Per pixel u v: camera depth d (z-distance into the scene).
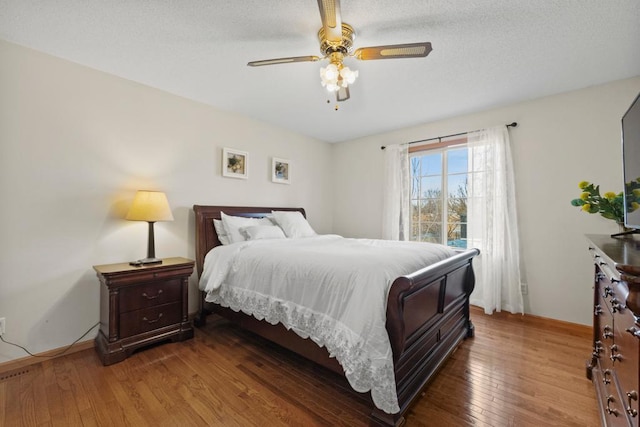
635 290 0.79
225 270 2.38
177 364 2.02
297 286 1.82
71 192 2.21
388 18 1.70
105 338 2.09
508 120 3.04
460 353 2.19
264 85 2.62
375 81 2.51
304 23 1.77
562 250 2.73
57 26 1.79
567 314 2.70
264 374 1.90
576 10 1.62
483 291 3.09
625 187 1.49
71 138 2.21
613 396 1.20
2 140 1.92
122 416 1.49
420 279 1.48
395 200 3.86
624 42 1.92
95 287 2.32
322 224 4.57
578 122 2.65
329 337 1.56
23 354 2.00
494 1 1.56
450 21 1.73
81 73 2.26
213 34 1.88
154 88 2.68
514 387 1.75
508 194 2.98
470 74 2.39
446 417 1.49
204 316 2.74
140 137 2.59
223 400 1.63
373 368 1.34
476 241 3.18
